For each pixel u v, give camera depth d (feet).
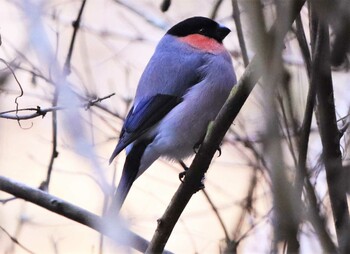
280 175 11.85
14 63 28.12
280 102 14.94
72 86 27.63
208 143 20.81
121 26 38.01
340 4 12.91
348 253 17.30
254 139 26.21
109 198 22.11
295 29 21.66
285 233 12.07
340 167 18.58
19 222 30.09
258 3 11.43
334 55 17.65
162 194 34.01
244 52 23.04
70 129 14.92
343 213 18.30
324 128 18.74
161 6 30.35
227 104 20.07
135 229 29.73
